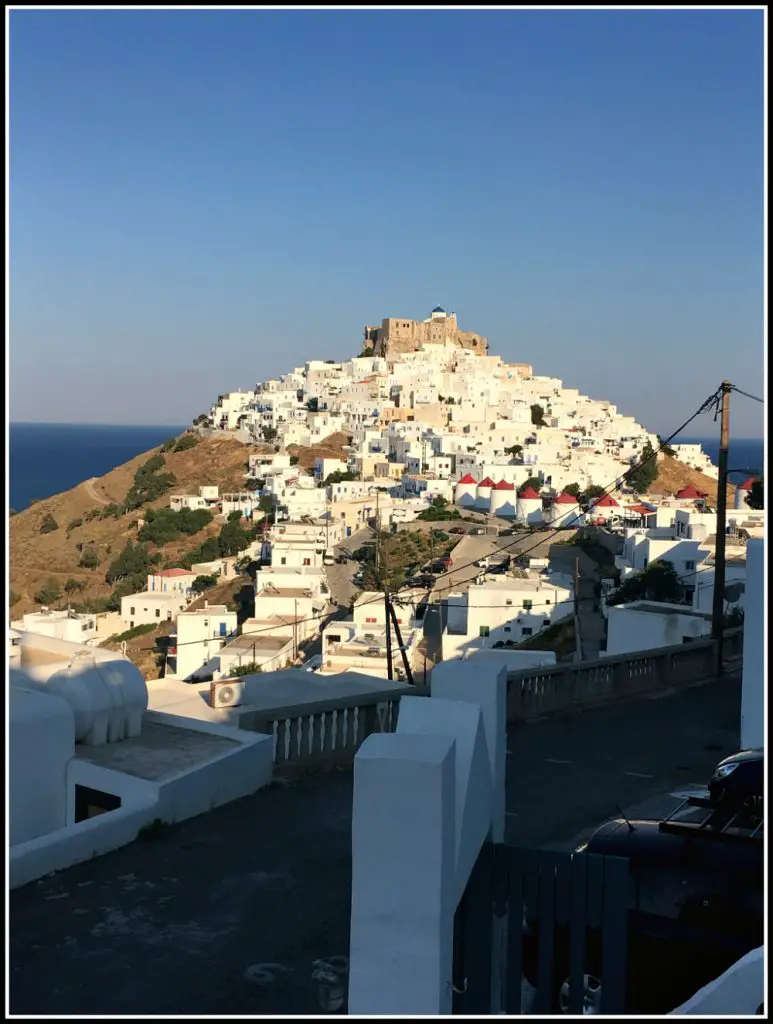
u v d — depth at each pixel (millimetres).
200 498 136625
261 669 57781
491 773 6656
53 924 7344
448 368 183875
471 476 119750
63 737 10000
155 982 6559
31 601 118188
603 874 5957
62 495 163000
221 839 9109
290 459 149625
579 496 114250
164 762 10008
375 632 61062
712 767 12016
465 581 66000
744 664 11664
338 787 10711
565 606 57844
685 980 6246
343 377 183250
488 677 7047
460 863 5656
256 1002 6336
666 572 55781
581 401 182625
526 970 6621
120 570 116500
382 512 110312
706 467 150375
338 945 7125
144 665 79188
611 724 14250
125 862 8500
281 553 92250
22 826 9492
